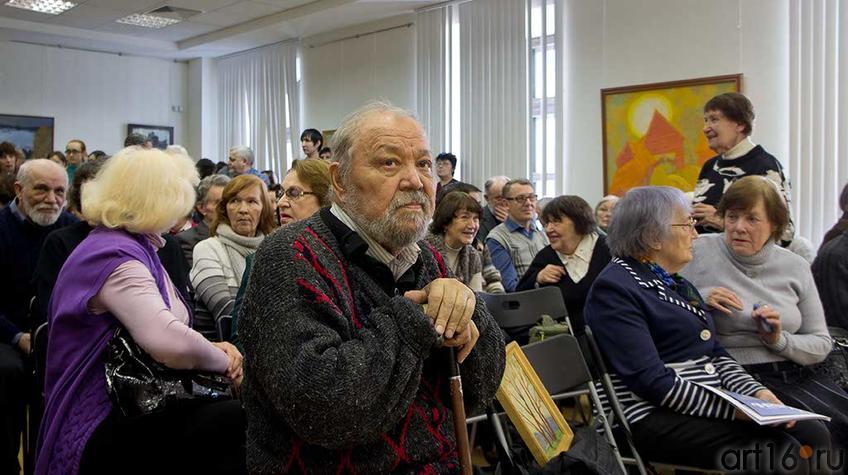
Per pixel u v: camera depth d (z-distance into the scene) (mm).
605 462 1805
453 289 1104
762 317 2219
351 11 7496
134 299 1621
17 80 8992
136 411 1603
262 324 1076
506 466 1849
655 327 2092
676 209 2131
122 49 9539
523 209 4082
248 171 6516
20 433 2547
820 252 2734
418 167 1217
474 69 6930
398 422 1127
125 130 9883
